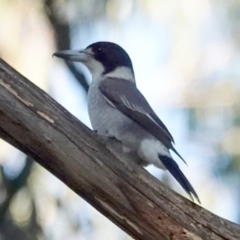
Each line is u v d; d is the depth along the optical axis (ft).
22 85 23.95
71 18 37.76
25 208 33.76
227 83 42.37
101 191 24.47
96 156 24.36
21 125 23.81
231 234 24.54
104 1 37.58
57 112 24.23
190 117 40.01
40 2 38.09
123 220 24.71
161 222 24.40
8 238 32.91
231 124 39.42
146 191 24.47
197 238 24.38
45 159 24.31
